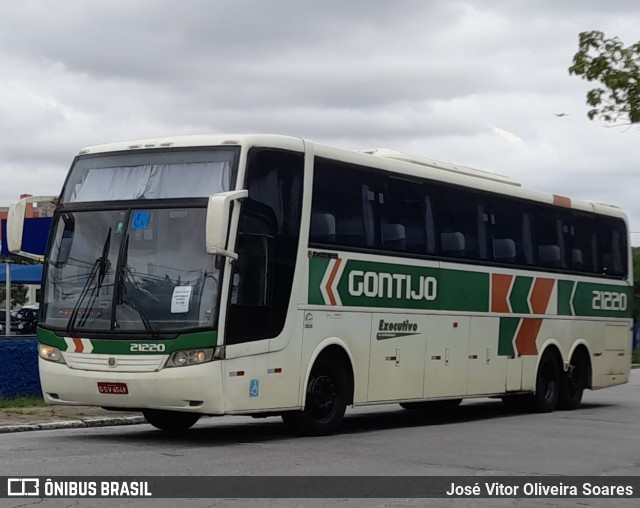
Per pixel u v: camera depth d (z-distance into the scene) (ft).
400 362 53.42
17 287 233.55
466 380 58.75
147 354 43.01
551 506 31.42
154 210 44.50
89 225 45.73
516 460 41.09
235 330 43.32
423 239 55.42
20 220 47.57
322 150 48.55
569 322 69.00
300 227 46.80
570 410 69.46
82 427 53.98
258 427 53.78
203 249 43.29
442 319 56.65
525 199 65.00
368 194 51.60
